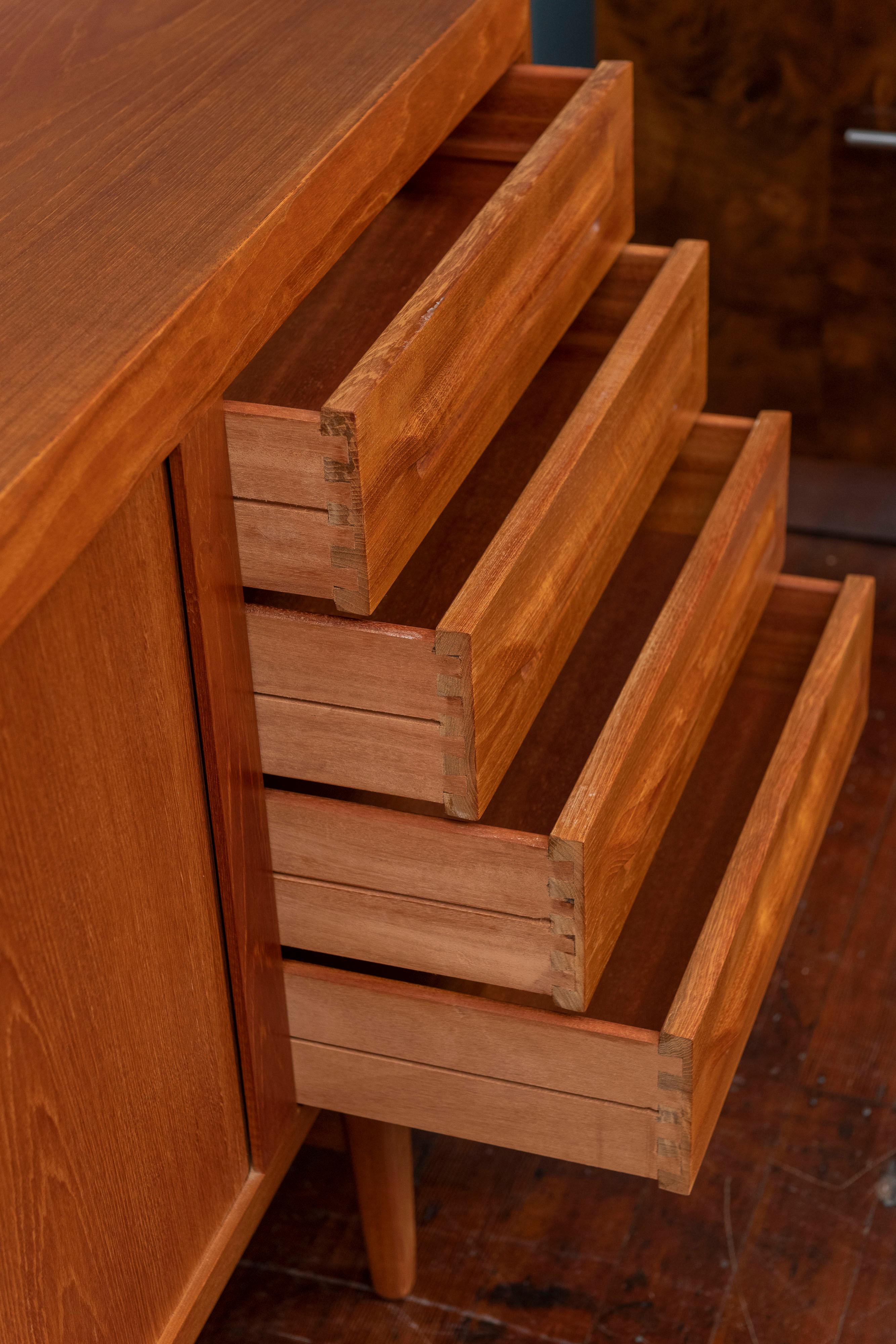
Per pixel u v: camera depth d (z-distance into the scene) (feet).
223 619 2.57
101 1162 2.53
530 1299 3.92
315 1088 3.23
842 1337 3.76
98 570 2.23
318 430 2.39
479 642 2.61
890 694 5.64
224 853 2.74
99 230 2.44
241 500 2.52
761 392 5.97
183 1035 2.75
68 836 2.27
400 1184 3.71
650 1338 3.80
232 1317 3.94
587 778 2.85
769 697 4.34
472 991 3.29
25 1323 2.39
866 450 5.95
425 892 2.88
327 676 2.68
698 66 5.34
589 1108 2.99
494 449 3.83
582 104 3.34
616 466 3.31
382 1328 3.89
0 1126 2.22
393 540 2.63
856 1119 4.28
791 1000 4.62
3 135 2.78
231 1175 3.08
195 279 2.30
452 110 3.22
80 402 2.03
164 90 2.92
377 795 3.32
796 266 5.62
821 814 3.97
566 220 3.28
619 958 3.52
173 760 2.55
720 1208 4.09
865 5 5.00
